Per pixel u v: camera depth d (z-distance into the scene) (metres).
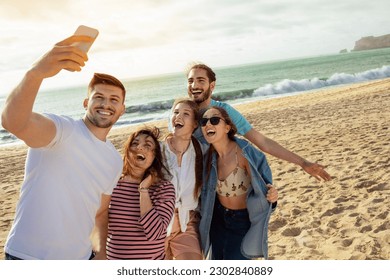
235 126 2.07
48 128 1.38
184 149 2.04
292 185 4.21
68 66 1.24
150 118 14.34
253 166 1.98
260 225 2.01
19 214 1.46
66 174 1.44
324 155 5.17
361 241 2.82
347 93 13.37
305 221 3.29
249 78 33.22
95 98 1.54
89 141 1.50
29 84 1.23
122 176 1.80
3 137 12.43
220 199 2.10
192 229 2.09
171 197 1.79
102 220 1.77
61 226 1.43
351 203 3.50
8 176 6.47
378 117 7.39
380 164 4.39
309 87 20.72
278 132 7.46
